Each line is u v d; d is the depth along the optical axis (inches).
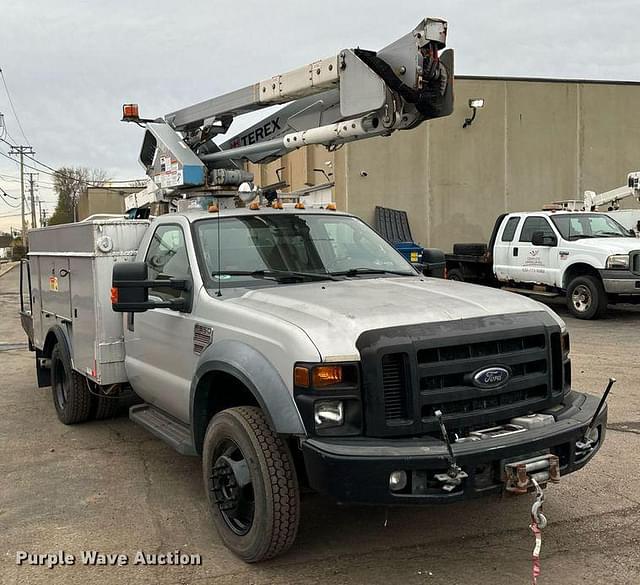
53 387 283.1
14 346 487.5
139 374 213.6
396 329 141.5
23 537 170.9
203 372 165.3
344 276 192.5
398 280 187.2
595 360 362.3
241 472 153.5
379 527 172.6
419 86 189.3
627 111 978.7
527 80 927.0
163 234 209.8
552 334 157.4
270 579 147.3
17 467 222.8
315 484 135.7
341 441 135.6
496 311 154.9
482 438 138.8
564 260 522.9
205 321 173.3
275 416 140.9
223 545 164.2
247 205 228.2
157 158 284.5
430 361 141.2
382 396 137.2
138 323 212.4
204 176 266.8
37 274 296.7
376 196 867.4
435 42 189.6
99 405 268.2
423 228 893.8
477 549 159.2
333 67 208.7
